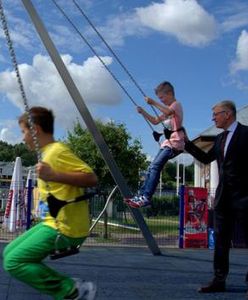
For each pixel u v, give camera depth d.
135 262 8.12
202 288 5.90
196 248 11.38
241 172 5.62
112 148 19.33
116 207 16.00
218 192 5.85
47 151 3.78
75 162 3.72
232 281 6.60
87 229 3.83
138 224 9.05
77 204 3.77
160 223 15.45
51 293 3.80
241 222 5.64
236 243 11.27
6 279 6.23
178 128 6.36
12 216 15.44
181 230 11.58
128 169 19.55
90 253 9.05
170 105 6.35
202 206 11.77
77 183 3.68
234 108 5.75
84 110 8.35
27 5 8.05
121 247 10.40
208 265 8.03
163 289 6.04
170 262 8.25
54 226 3.71
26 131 3.91
